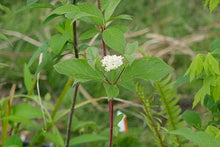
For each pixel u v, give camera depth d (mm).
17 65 2447
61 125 1780
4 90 2340
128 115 1839
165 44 2555
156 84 1132
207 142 792
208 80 853
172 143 1130
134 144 1292
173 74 2121
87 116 1968
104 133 1294
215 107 1044
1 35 1024
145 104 1090
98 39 2232
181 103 1672
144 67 797
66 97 1445
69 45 1078
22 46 2572
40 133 1092
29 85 1198
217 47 1014
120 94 2029
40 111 1104
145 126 1643
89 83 2205
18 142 1041
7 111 1071
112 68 768
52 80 2201
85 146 1319
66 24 1016
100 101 2092
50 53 989
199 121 1091
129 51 775
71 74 790
